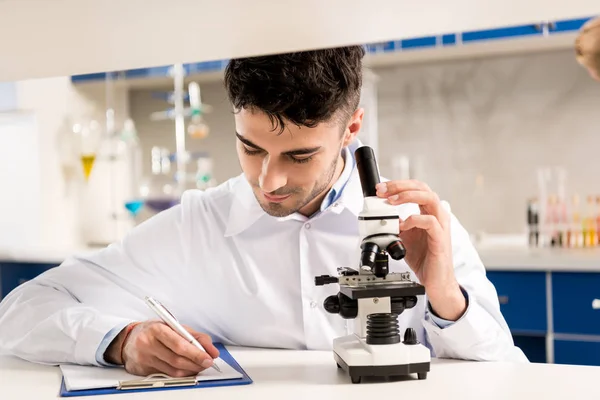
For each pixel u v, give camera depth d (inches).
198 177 146.1
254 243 60.0
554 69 138.2
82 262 60.4
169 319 44.2
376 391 37.9
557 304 107.4
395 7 27.6
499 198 143.4
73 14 27.8
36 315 52.9
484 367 44.2
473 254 57.2
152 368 43.9
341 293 43.2
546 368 43.6
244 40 33.4
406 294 39.4
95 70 41.2
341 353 42.4
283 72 42.0
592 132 136.5
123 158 153.9
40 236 141.1
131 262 60.8
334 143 46.1
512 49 136.8
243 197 60.3
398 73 148.6
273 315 58.8
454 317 48.1
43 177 141.3
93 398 38.7
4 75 42.6
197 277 61.2
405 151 149.0
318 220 58.4
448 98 145.6
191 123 160.9
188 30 30.8
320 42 34.5
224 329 61.4
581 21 119.3
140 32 31.1
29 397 39.9
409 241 49.2
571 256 106.1
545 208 126.5
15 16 28.2
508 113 141.9
